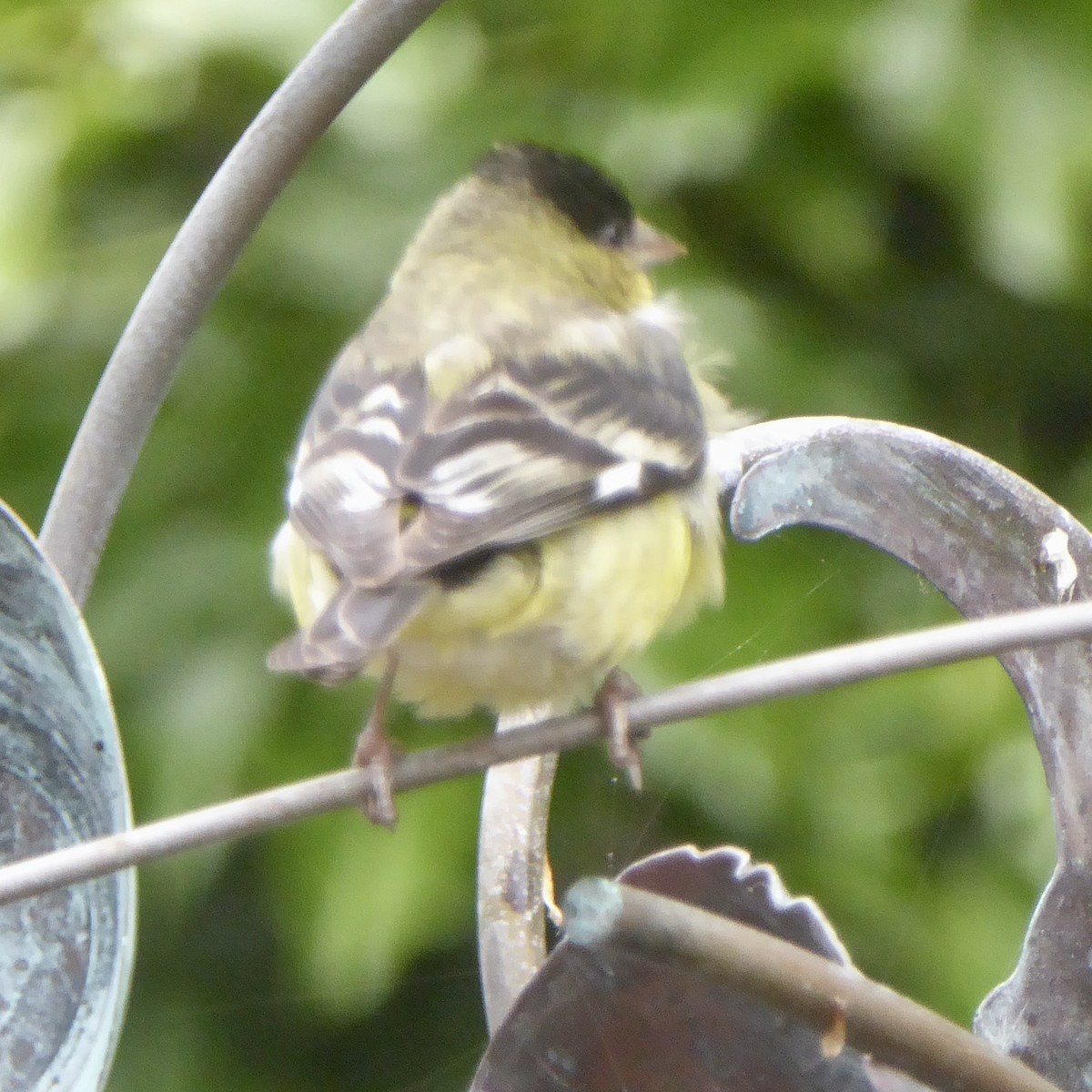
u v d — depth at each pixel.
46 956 4.06
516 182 4.17
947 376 4.27
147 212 4.24
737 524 4.09
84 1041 4.05
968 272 4.27
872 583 4.24
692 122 4.23
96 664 4.05
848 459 4.10
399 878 4.22
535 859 4.12
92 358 4.23
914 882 4.24
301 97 4.11
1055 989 4.10
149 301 4.12
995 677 4.24
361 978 4.21
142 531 4.23
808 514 4.10
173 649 4.23
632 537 4.09
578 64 4.25
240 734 4.22
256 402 4.23
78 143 4.23
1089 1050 4.10
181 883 4.23
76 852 4.04
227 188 4.11
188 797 4.22
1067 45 4.23
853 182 4.25
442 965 4.25
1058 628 4.04
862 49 4.23
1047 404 4.28
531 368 4.09
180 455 4.23
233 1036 4.25
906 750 4.24
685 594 4.11
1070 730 4.10
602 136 4.24
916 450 4.10
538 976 4.04
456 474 4.07
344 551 4.05
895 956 4.23
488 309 4.12
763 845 4.24
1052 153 4.23
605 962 4.04
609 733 4.07
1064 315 4.27
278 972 4.25
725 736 4.23
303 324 4.24
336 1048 4.25
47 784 4.06
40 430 4.23
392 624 4.04
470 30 4.26
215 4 4.22
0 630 4.06
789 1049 4.05
